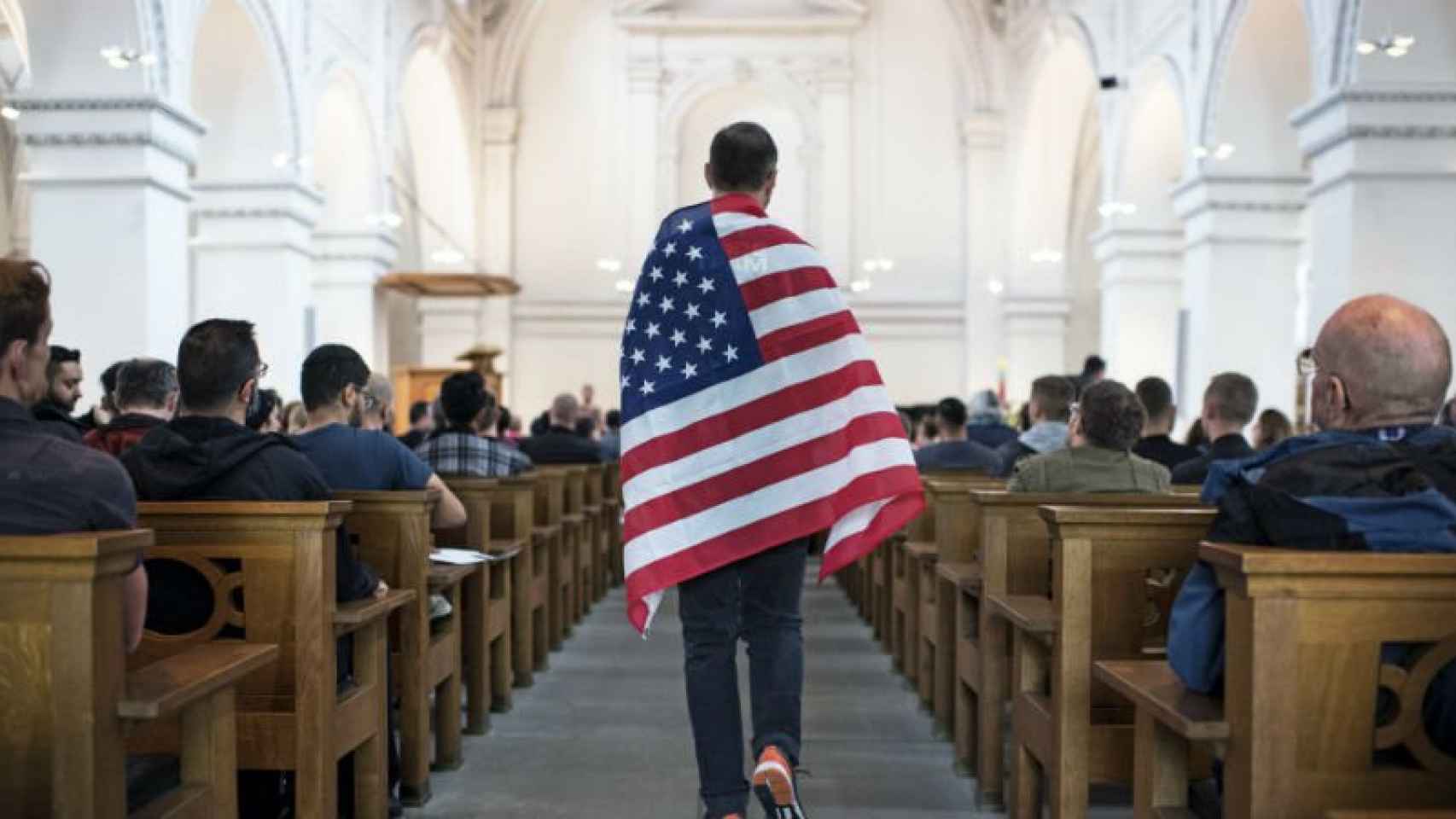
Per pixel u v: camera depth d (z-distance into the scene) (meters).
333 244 14.91
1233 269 11.62
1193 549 3.24
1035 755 3.64
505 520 6.18
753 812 4.36
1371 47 8.27
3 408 2.36
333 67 12.83
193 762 2.62
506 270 20.88
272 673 3.17
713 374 2.93
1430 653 2.06
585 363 21.28
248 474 3.26
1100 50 15.09
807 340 2.95
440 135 19.53
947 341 21.31
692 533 2.87
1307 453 2.31
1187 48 11.99
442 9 17.59
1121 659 3.26
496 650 5.79
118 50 8.28
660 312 2.98
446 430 6.34
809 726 5.53
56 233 8.65
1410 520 2.17
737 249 2.97
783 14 21.19
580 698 6.12
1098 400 4.29
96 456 2.40
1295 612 2.07
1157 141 14.19
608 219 21.20
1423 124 8.39
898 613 6.84
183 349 3.33
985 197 20.84
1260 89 11.28
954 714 5.03
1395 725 2.08
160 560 3.17
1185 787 2.72
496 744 5.18
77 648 2.10
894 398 21.28
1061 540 3.28
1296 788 2.08
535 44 21.27
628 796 4.43
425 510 4.22
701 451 2.90
